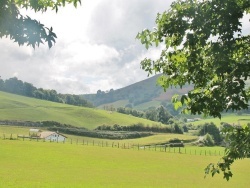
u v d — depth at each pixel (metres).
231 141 11.38
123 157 97.25
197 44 10.82
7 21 6.95
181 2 11.01
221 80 10.69
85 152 101.50
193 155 115.19
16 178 54.03
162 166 83.56
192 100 11.62
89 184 53.03
